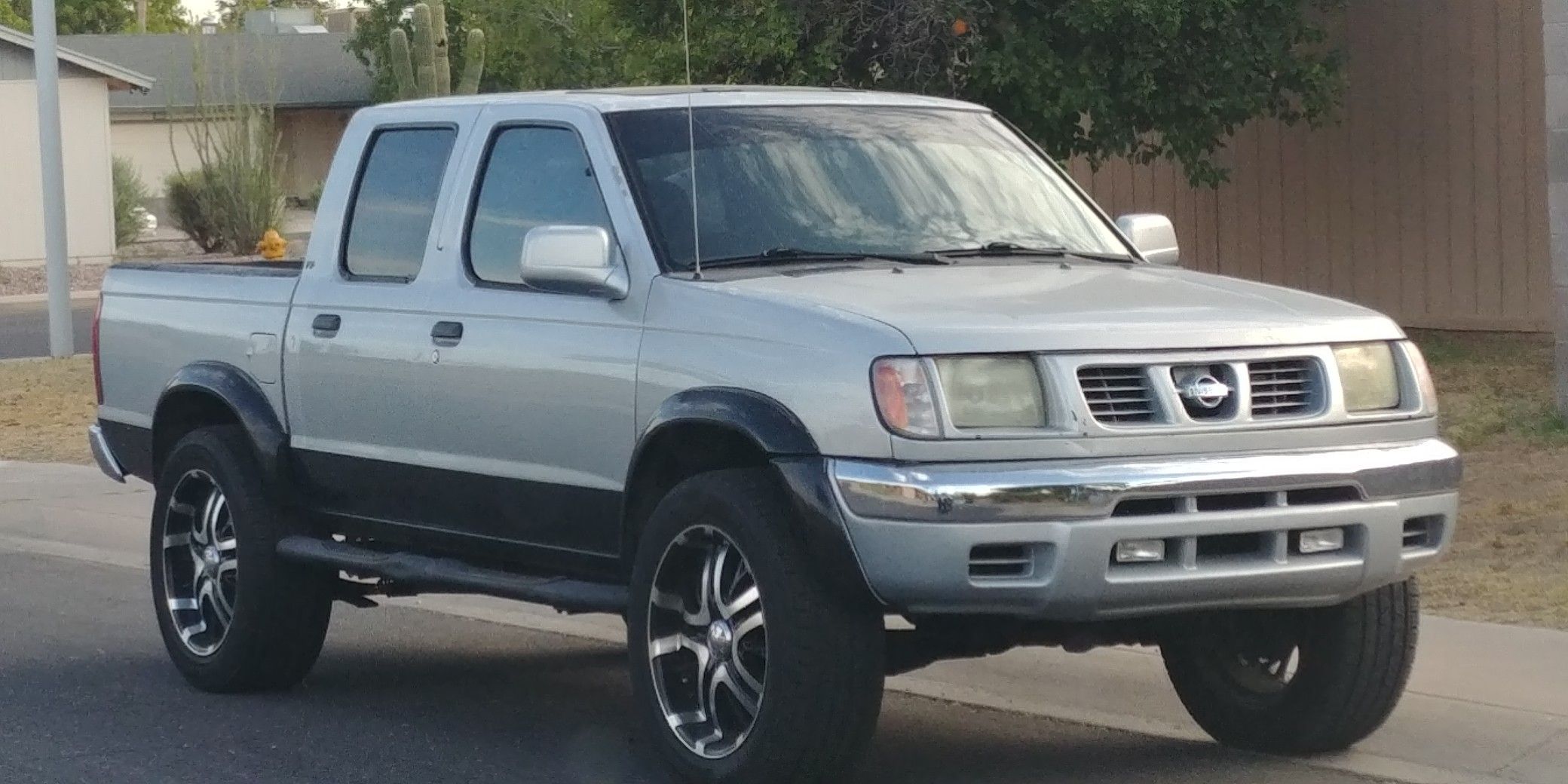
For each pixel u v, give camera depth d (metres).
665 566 5.93
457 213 6.96
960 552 5.28
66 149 37.94
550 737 7.20
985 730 7.14
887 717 7.36
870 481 5.34
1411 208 18.22
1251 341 5.68
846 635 5.53
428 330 6.87
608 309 6.26
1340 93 17.48
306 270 7.55
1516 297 17.61
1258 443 5.59
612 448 6.20
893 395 5.36
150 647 8.95
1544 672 7.39
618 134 6.53
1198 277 6.53
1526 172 17.44
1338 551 5.68
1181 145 17.12
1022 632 5.86
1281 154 19.05
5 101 37.34
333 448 7.34
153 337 8.23
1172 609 5.48
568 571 6.63
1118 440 5.42
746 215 6.42
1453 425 12.96
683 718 5.98
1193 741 6.90
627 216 6.32
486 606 9.84
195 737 7.24
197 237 41.34
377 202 7.37
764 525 5.60
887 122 7.05
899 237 6.56
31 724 7.45
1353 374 5.88
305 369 7.42
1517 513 10.32
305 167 53.97
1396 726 6.86
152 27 87.75
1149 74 16.31
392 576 7.03
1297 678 6.43
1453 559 9.44
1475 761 6.48
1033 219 6.92
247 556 7.63
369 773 6.68
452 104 7.21
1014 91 16.23
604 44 26.52
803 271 6.20
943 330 5.44
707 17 16.05
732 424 5.64
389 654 8.80
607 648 8.90
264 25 58.12
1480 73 17.62
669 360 5.98
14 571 11.06
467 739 7.17
